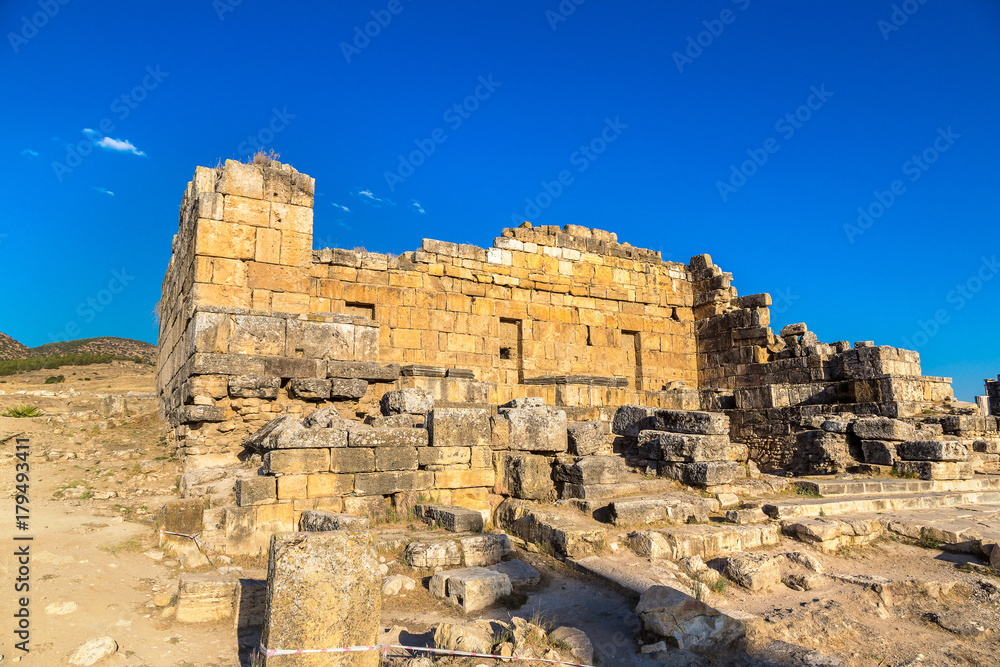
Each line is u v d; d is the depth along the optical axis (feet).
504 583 22.99
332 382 41.65
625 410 47.52
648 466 39.81
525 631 18.49
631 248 77.41
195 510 27.81
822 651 19.86
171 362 52.90
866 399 55.06
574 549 26.66
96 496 33.55
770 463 56.13
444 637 18.21
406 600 22.77
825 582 25.02
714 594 23.08
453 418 34.58
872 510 34.37
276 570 16.02
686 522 31.37
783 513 31.83
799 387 59.31
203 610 20.52
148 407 58.54
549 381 59.72
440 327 62.85
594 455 37.29
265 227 44.57
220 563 25.43
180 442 40.34
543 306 69.67
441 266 63.82
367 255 60.13
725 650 19.40
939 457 41.55
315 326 43.32
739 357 73.92
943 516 33.04
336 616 16.28
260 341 41.27
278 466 29.50
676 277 80.18
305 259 45.55
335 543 16.72
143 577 23.71
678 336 78.69
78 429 48.88
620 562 25.85
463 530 29.09
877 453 44.91
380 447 32.24
